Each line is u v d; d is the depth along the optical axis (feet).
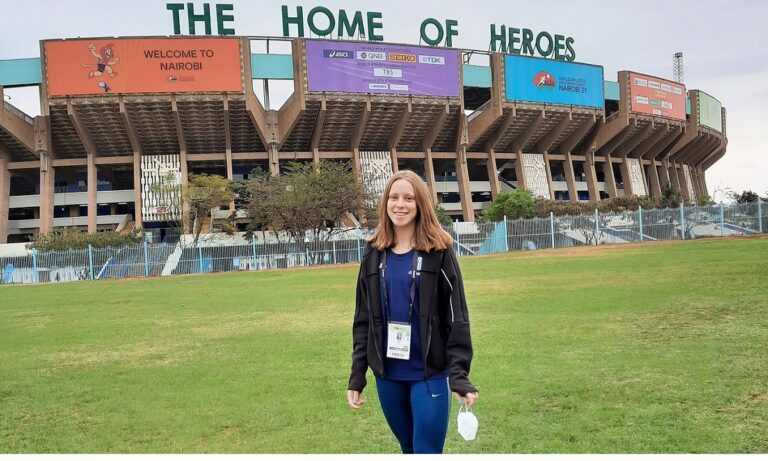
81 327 50.57
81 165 229.66
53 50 204.54
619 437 18.24
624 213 166.71
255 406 24.06
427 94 234.58
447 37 247.91
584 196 324.60
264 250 153.07
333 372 29.48
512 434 19.10
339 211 167.53
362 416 22.26
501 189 289.74
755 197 245.24
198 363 33.27
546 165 281.54
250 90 216.33
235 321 49.88
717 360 26.89
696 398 21.58
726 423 18.92
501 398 23.07
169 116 220.43
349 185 170.81
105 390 28.02
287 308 57.06
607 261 96.94
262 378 28.78
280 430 20.98
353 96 224.12
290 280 96.94
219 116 223.30
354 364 12.84
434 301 11.94
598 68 271.90
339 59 222.69
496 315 44.50
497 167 300.81
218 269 150.20
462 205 262.88
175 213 211.00
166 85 209.15
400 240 12.57
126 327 49.34
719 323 35.83
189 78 210.59
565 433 18.88
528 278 74.84
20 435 21.79
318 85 219.82
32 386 29.43
